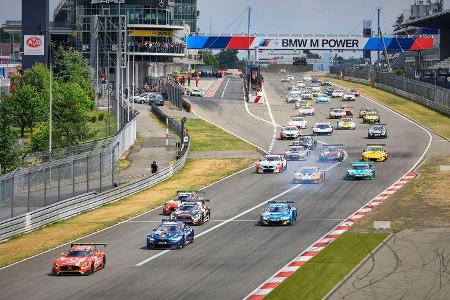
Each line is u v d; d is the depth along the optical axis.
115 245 97.56
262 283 77.44
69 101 191.88
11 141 158.50
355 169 144.88
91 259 83.25
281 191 134.25
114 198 131.00
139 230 106.94
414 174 147.38
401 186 134.88
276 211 107.88
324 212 114.94
